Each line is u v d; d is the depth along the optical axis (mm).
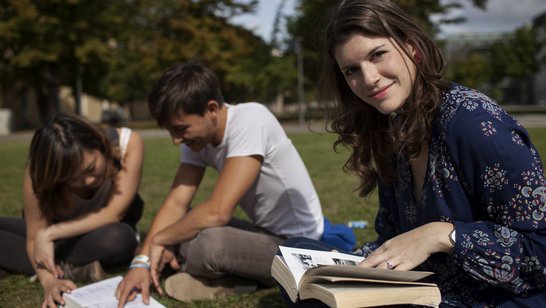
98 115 42469
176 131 2572
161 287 2861
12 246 3072
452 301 1748
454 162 1642
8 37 23703
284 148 2730
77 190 2949
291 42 28906
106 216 2959
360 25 1595
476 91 1669
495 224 1597
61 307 2562
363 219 4547
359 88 1672
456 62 29000
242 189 2578
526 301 1645
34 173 2668
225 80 28312
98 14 25359
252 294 2732
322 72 1888
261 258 2584
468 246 1574
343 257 1898
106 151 2793
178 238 2633
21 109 34688
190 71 2543
